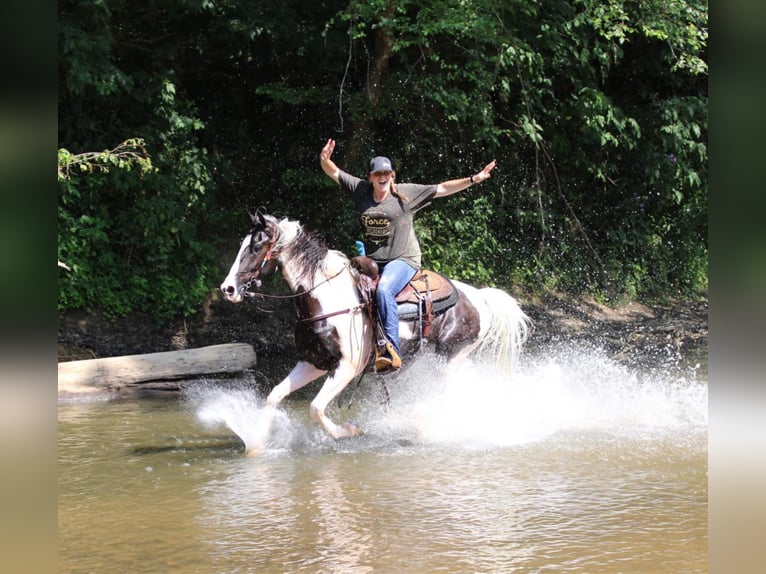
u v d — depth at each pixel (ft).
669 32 51.44
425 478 20.86
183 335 47.09
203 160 50.14
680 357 44.65
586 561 15.07
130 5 47.29
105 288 46.01
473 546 15.92
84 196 46.24
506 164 61.11
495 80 51.85
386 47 50.21
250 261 22.65
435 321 25.54
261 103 56.08
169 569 14.99
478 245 58.59
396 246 24.56
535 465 22.09
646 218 66.95
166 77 48.70
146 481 21.04
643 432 26.25
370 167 23.98
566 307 59.11
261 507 18.60
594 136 58.13
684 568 14.69
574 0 52.01
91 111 47.19
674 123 61.31
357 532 16.81
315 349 23.67
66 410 31.73
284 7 50.37
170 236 48.39
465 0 45.57
